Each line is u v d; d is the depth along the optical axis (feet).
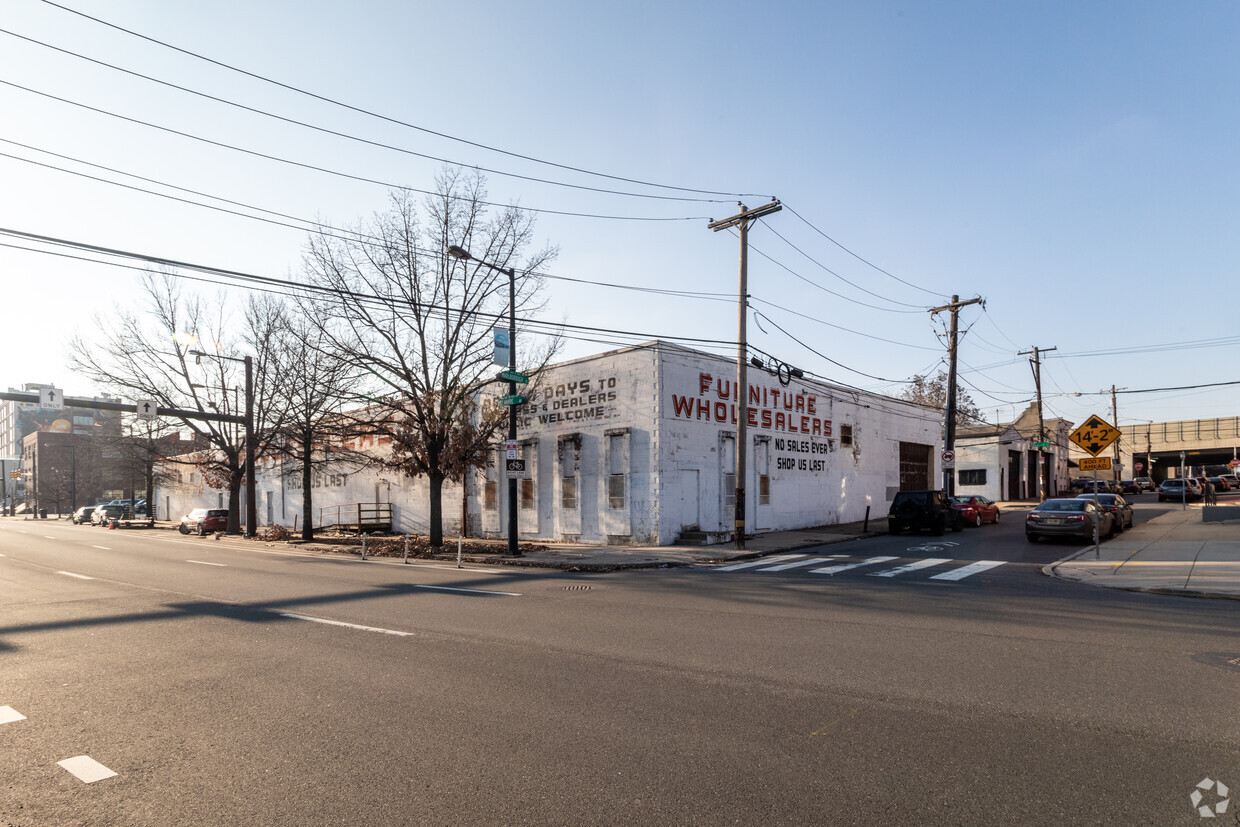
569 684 21.80
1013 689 21.13
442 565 62.13
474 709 19.39
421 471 79.87
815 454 102.32
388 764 15.65
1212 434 277.23
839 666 23.90
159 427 118.11
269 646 27.43
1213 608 35.73
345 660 25.04
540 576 52.70
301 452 108.27
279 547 87.51
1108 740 16.88
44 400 83.92
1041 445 154.30
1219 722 18.15
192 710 19.61
